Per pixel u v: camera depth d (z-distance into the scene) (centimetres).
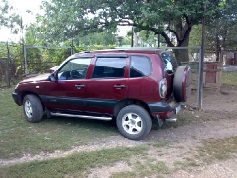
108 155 436
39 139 510
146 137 533
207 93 992
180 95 516
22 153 448
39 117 616
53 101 589
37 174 373
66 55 1304
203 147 482
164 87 484
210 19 891
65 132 554
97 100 537
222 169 399
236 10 860
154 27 922
